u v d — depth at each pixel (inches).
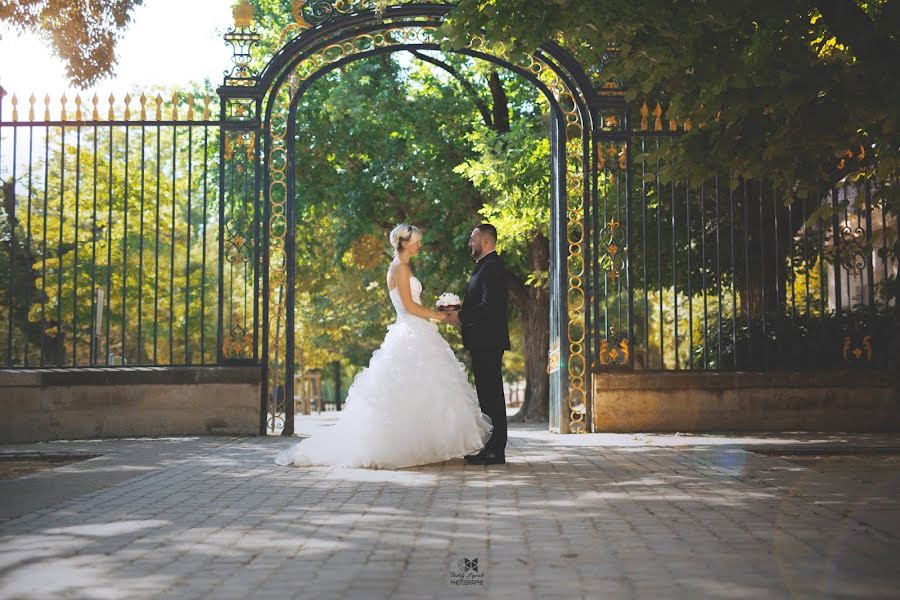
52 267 1016.2
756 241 676.7
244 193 530.9
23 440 494.0
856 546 201.0
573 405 572.4
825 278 549.3
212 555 195.8
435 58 857.5
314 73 539.2
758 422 528.4
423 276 863.7
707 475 330.3
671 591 162.6
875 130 399.5
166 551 200.2
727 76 368.8
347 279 1140.5
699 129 427.8
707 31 374.0
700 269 699.4
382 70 845.2
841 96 377.4
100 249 1040.2
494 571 179.5
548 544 206.1
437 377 370.3
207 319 1318.9
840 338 553.6
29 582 172.7
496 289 375.9
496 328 375.2
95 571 181.5
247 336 523.5
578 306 542.6
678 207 663.1
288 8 844.6
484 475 334.6
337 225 879.1
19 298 1019.9
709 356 609.3
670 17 363.6
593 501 269.9
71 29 622.2
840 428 529.3
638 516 243.3
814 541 207.5
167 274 1264.8
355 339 1439.5
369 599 158.7
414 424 362.3
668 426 527.8
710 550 198.2
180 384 510.6
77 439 498.9
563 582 170.1
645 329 529.3
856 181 522.9
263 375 522.6
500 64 544.7
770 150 396.5
